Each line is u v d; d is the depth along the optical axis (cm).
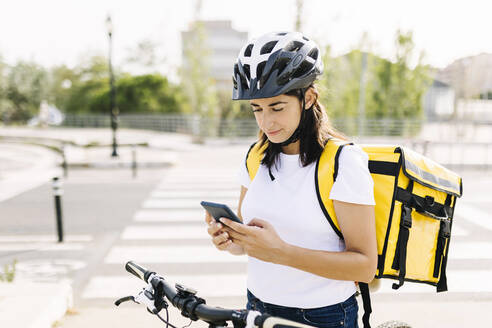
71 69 4691
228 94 2292
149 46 4284
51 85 4772
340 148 111
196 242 530
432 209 136
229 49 4553
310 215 113
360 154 112
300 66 109
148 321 320
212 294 379
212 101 2214
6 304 310
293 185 117
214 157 1478
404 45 2205
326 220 112
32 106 4741
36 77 4741
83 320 322
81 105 4375
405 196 130
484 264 446
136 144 1923
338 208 108
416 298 366
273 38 111
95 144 1912
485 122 2033
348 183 107
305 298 121
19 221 642
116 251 498
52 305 311
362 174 108
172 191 875
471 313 337
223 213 105
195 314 116
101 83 4341
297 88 109
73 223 628
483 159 1266
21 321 282
